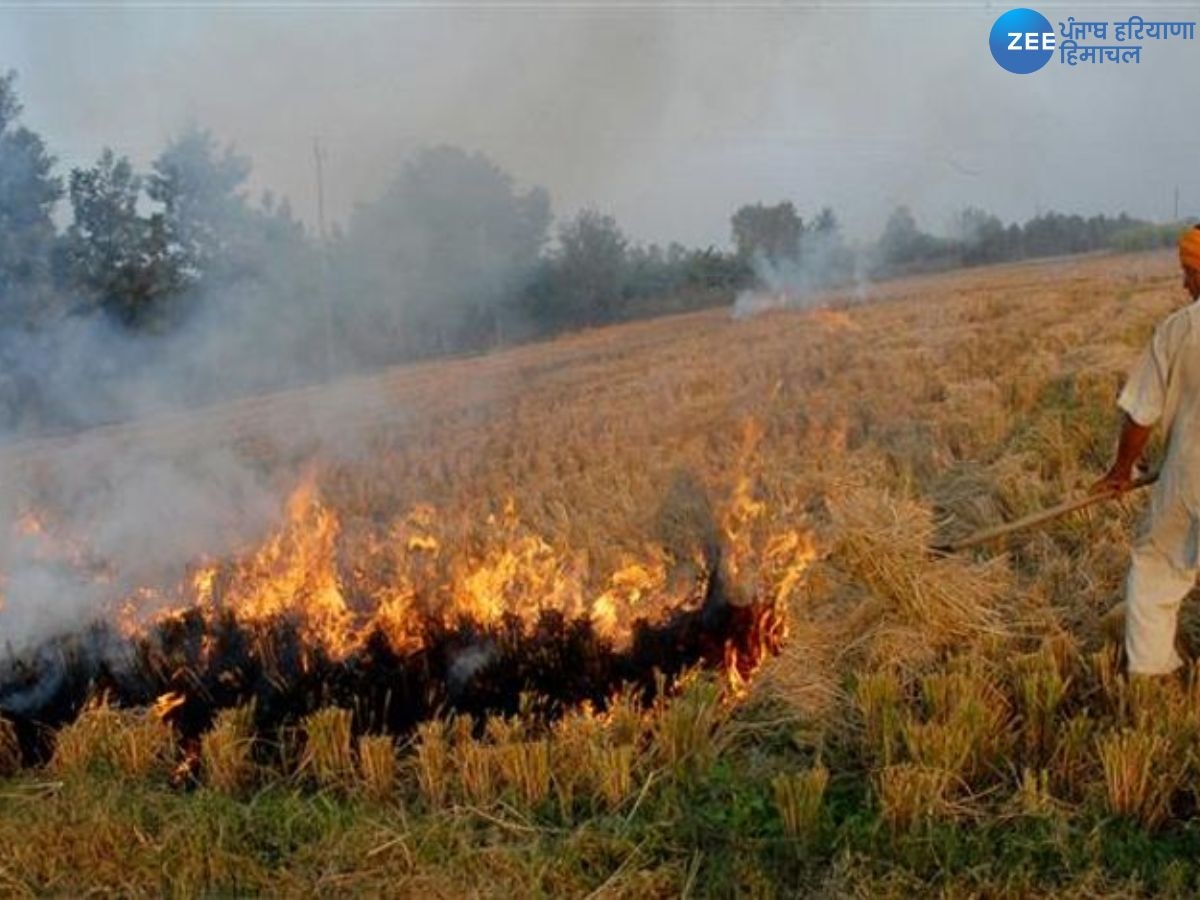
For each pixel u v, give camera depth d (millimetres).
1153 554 4363
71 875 3629
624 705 4430
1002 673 4465
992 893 3289
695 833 3727
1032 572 5656
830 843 3631
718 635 5051
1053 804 3678
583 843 3652
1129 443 4531
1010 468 7105
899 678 4609
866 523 5438
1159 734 3861
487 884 3482
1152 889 3309
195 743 4594
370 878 3564
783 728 4391
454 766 4105
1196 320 4262
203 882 3598
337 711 4277
